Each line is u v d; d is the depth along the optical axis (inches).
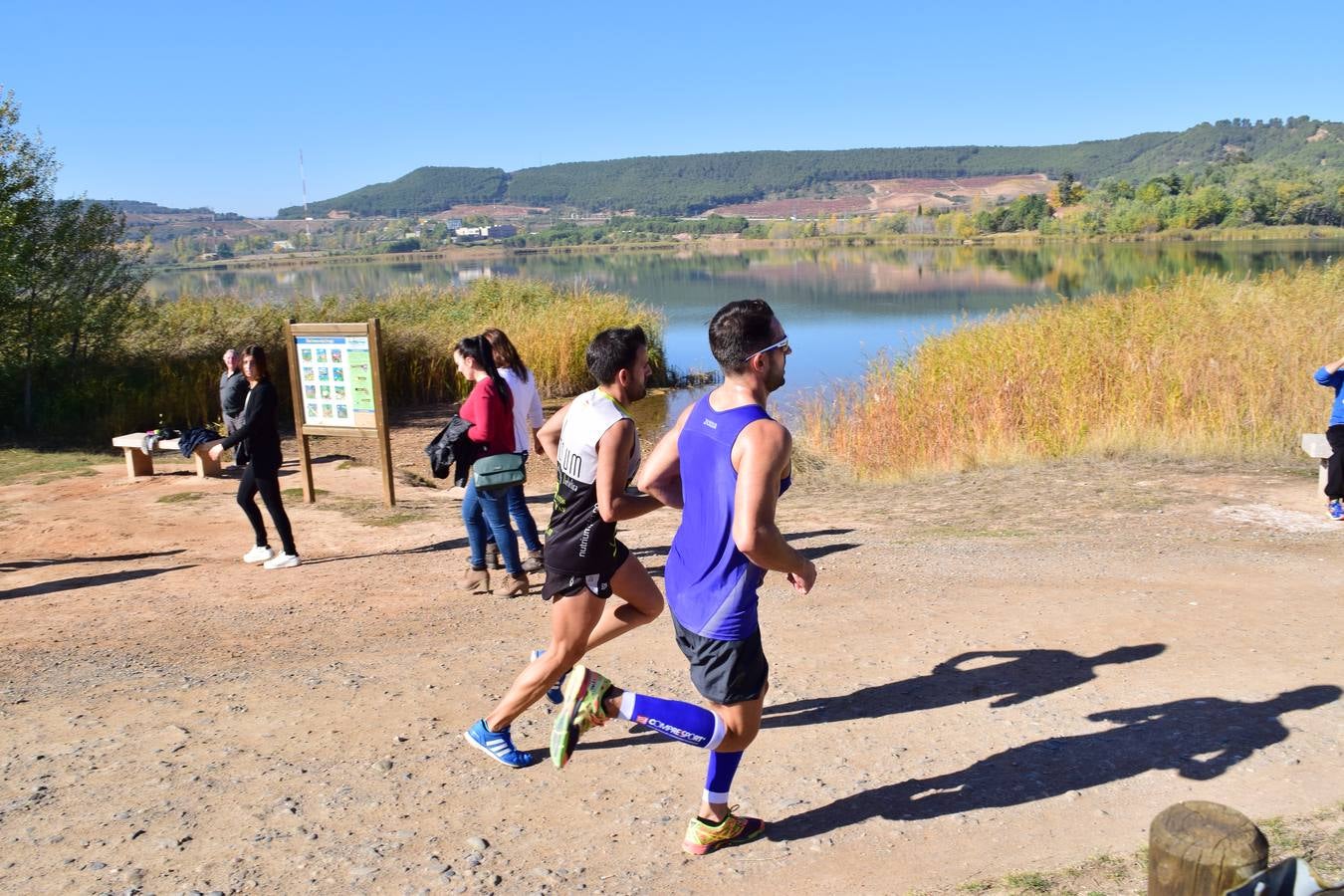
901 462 474.0
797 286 2233.0
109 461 515.5
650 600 150.9
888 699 178.7
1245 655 189.9
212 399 658.8
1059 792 141.0
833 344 1186.0
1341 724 157.6
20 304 601.9
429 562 309.3
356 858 128.5
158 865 127.3
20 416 613.9
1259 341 518.9
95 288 644.1
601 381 143.9
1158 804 136.3
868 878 121.4
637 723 120.3
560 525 145.1
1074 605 228.1
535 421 276.8
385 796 146.3
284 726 175.5
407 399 780.6
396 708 182.9
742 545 109.6
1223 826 82.5
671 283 2484.0
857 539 318.7
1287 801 134.1
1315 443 328.5
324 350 391.9
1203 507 327.0
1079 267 2461.9
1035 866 121.4
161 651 225.3
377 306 1005.2
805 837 131.9
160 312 793.6
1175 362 496.7
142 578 300.4
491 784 150.1
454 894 120.0
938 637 210.8
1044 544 292.0
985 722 166.7
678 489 128.5
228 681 202.2
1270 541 280.2
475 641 225.1
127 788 150.6
